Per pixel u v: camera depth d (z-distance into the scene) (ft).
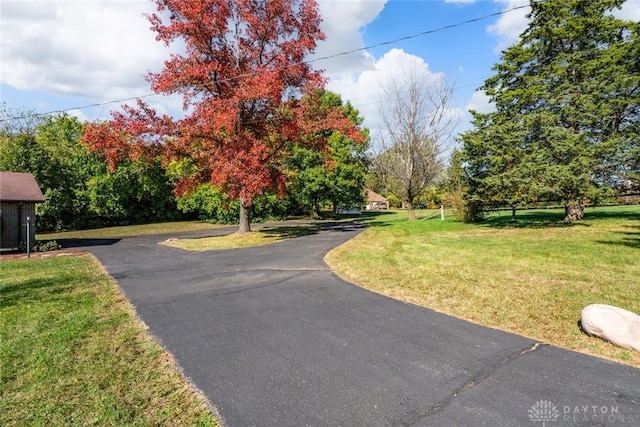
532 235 42.65
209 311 17.88
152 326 15.89
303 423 8.80
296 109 50.01
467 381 10.64
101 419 9.14
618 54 53.31
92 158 98.89
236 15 49.42
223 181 45.32
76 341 14.23
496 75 65.26
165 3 46.32
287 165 96.17
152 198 110.63
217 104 45.03
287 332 14.89
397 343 13.52
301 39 49.14
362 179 113.19
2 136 102.32
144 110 46.98
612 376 10.71
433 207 153.28
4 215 50.19
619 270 23.15
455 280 22.35
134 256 38.93
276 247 40.60
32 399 10.12
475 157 56.59
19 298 21.01
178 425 8.88
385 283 22.49
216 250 40.75
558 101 52.42
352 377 11.05
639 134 44.62
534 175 48.88
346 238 46.85
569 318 15.47
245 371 11.60
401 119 71.46
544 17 59.88
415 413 9.10
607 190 47.52
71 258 38.91
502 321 15.56
